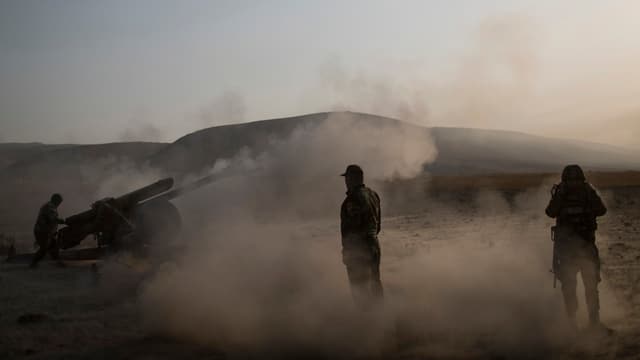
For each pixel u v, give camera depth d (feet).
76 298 38.04
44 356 25.43
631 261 43.45
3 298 38.40
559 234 27.81
